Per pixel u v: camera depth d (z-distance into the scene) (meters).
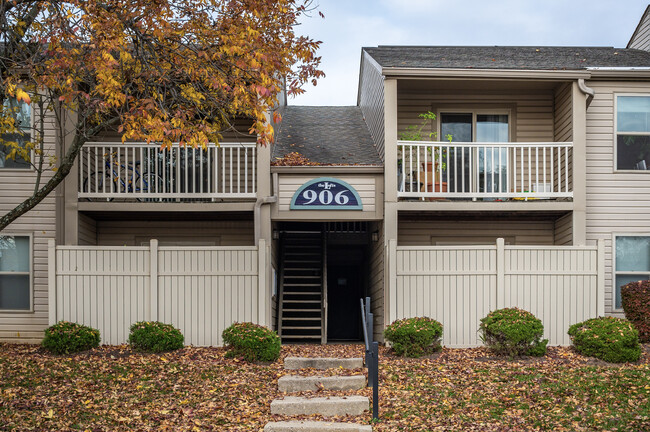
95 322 12.93
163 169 14.16
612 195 15.16
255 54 10.30
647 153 15.23
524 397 9.53
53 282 12.92
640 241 15.15
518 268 13.20
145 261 13.02
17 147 11.45
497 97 15.84
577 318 13.18
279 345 11.91
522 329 11.62
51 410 8.89
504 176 15.72
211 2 11.48
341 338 20.12
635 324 13.06
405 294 13.19
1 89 10.45
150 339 11.97
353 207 14.52
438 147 15.28
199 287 13.02
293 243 18.84
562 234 15.16
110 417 8.83
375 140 16.58
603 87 15.17
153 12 10.77
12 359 11.66
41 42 10.68
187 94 11.55
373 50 17.95
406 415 8.96
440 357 11.98
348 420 8.96
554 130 15.75
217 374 10.80
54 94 11.70
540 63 15.23
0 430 8.23
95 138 15.44
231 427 8.65
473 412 9.00
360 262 19.66
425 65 14.51
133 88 12.09
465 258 13.23
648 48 17.56
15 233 14.48
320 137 17.47
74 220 14.17
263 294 13.03
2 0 10.22
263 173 14.33
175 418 8.88
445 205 14.21
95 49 10.48
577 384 9.90
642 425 8.27
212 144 15.23
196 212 14.84
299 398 9.56
